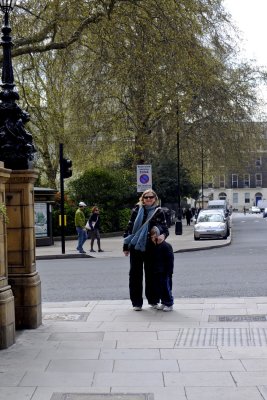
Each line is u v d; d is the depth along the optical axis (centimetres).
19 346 765
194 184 5878
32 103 3266
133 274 1021
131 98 3005
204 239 3334
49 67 2980
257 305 1048
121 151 4328
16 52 2177
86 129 3825
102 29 2319
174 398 542
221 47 3550
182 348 741
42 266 2019
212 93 3788
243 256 2208
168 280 1019
